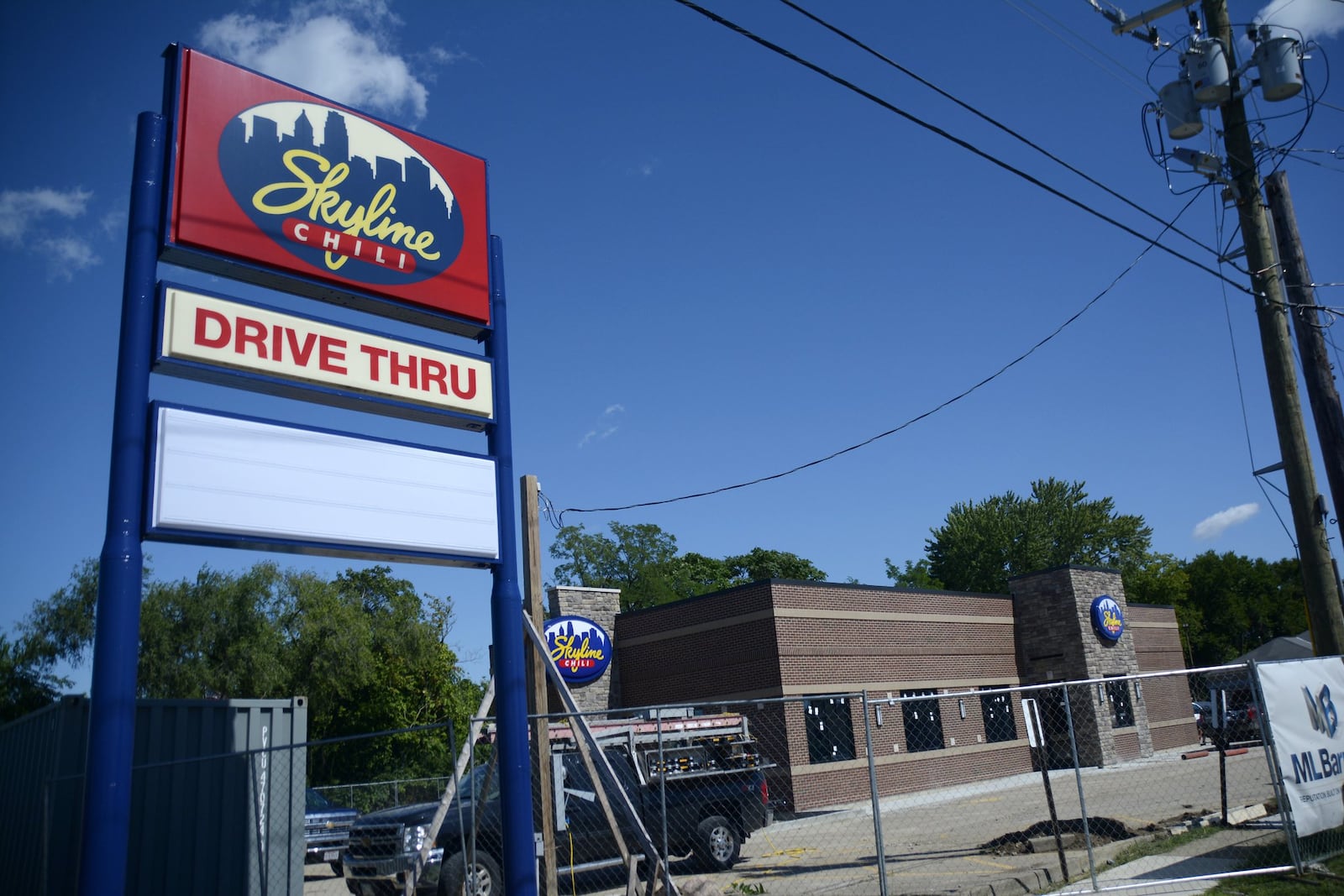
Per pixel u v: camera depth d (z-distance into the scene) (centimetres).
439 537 834
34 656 3120
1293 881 926
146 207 729
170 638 3144
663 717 1571
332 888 1600
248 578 3316
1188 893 912
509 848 821
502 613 865
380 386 828
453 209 933
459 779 855
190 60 778
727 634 2366
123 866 600
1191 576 7431
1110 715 2961
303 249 815
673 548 6397
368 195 870
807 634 2333
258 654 3200
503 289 952
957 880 1067
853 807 2191
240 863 1029
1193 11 1258
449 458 859
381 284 862
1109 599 3052
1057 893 944
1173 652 3603
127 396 683
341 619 3478
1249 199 1262
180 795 1002
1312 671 1059
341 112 868
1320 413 1204
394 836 1177
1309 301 1220
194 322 729
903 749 2478
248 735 1075
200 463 704
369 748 3553
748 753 1569
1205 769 2344
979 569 6100
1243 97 1263
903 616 2630
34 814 1059
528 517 1068
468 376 895
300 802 1088
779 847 1548
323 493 768
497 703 854
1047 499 6312
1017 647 3070
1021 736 2886
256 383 762
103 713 616
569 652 2450
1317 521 1166
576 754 1298
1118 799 1838
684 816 1335
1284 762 976
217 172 771
